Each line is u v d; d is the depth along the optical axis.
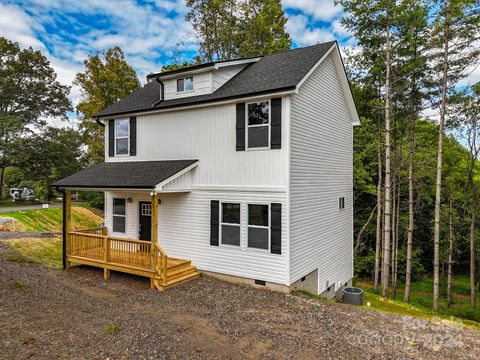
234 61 11.66
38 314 6.90
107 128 13.36
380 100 17.14
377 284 17.16
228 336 6.24
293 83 8.78
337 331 6.68
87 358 5.18
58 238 16.34
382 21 13.09
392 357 5.65
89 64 28.41
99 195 34.28
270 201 9.17
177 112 11.21
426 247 20.95
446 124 13.77
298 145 9.56
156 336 6.10
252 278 9.48
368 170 19.52
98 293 8.88
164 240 11.30
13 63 34.88
